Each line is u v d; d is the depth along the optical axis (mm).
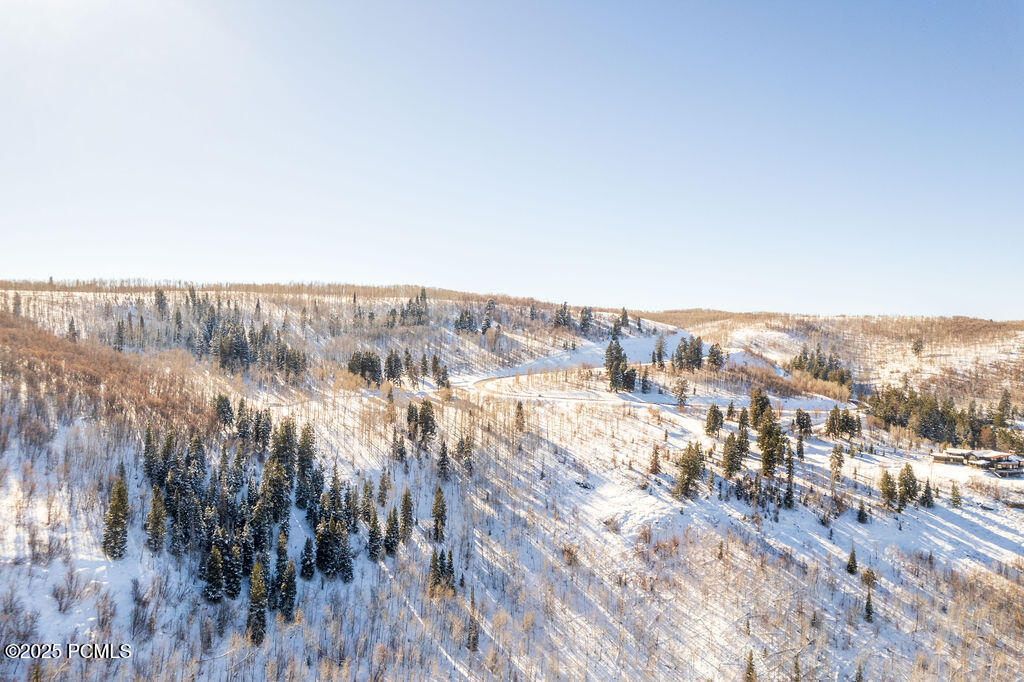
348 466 114000
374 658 72500
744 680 74188
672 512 107312
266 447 110625
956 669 74875
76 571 67375
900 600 87000
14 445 87812
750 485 113750
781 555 96250
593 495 114250
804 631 81062
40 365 119812
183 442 102000
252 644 69312
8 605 59938
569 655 77812
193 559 77438
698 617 84375
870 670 76125
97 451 92125
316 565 85250
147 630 64562
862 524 105312
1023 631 79562
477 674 73625
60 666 56406
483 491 111938
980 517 105938
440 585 84125
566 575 92750
